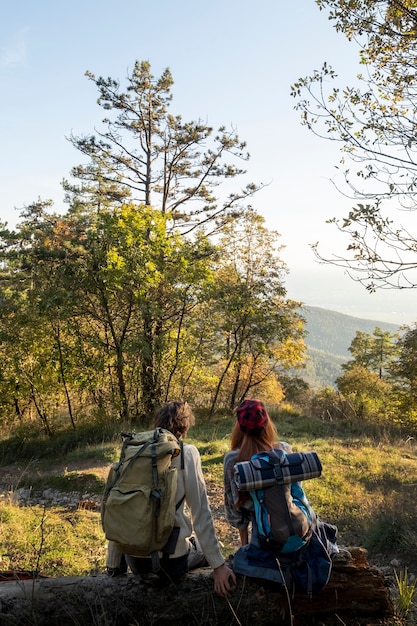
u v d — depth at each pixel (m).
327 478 11.20
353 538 7.92
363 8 7.42
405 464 12.72
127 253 18.86
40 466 15.12
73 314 19.11
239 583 3.56
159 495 3.13
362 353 61.50
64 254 18.92
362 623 3.74
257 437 3.57
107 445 15.95
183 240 21.39
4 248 28.58
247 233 22.19
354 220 6.66
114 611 3.50
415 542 7.12
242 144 24.20
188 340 20.89
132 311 19.59
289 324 21.66
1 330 19.38
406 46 7.38
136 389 20.20
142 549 3.16
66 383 20.16
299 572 3.41
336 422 19.77
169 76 23.72
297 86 7.35
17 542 7.23
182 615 3.54
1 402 20.70
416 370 36.06
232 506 3.56
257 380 25.09
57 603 3.51
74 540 7.52
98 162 25.03
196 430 18.06
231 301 20.59
